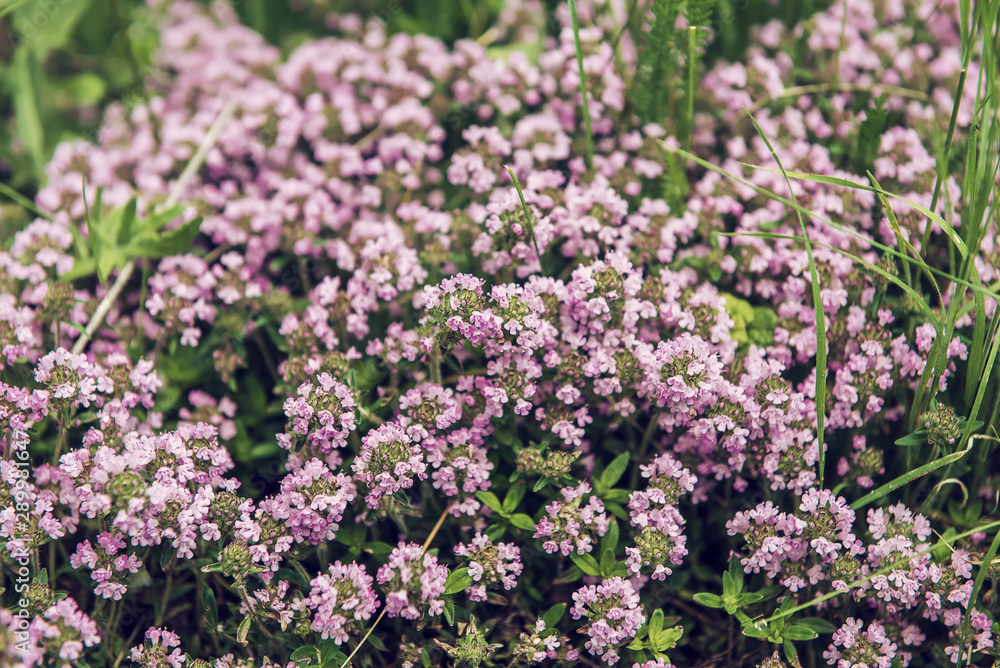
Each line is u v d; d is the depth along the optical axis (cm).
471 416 50
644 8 58
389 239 52
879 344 50
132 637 50
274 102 57
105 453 48
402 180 55
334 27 64
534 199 51
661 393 49
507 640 50
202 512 48
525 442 51
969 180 50
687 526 51
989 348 49
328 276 53
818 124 55
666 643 49
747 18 60
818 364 48
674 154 54
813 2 60
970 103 55
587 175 54
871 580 48
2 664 46
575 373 49
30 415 49
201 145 57
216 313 53
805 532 48
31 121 60
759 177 54
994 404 50
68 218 55
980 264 51
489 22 62
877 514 49
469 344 50
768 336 51
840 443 51
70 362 49
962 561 48
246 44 63
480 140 55
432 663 49
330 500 48
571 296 49
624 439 52
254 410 53
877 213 53
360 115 58
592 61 56
